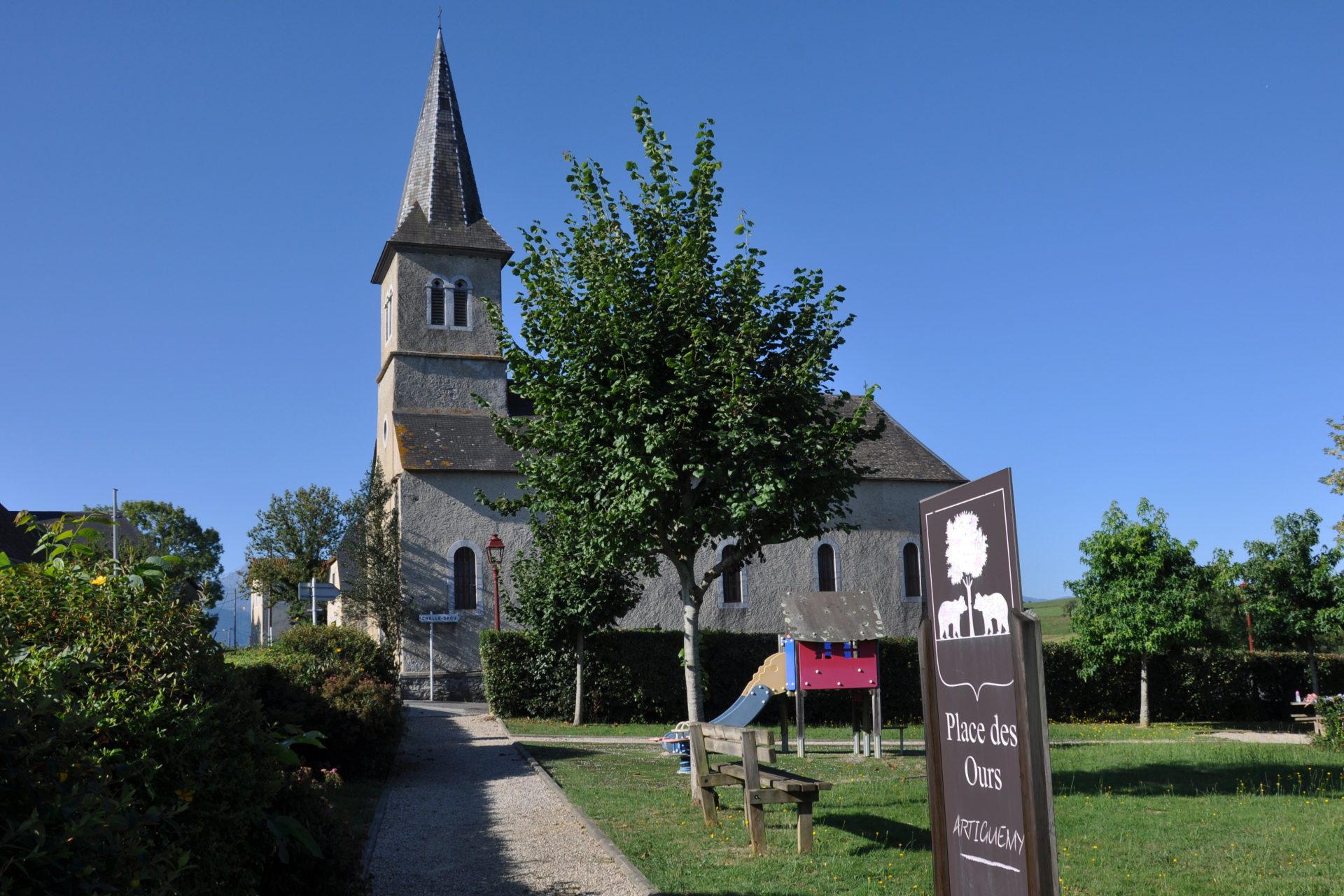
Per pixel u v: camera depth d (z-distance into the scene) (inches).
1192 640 1017.5
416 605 1358.3
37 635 205.2
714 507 477.4
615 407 466.9
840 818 420.8
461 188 1648.6
